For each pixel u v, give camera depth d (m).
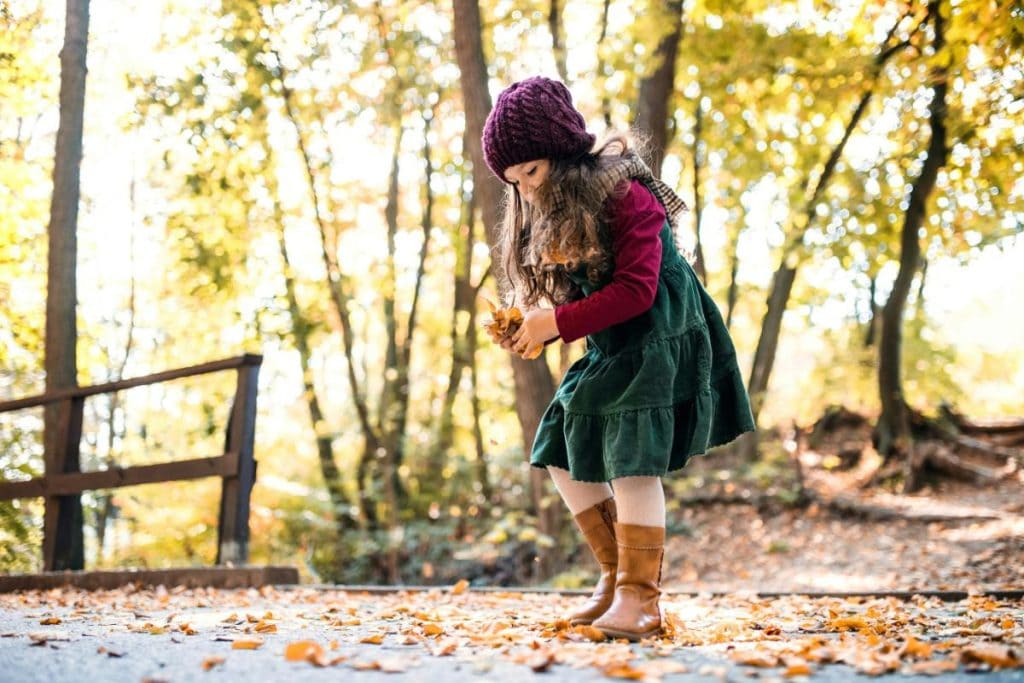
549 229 2.31
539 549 8.27
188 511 10.66
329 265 11.13
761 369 11.56
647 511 2.31
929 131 10.27
